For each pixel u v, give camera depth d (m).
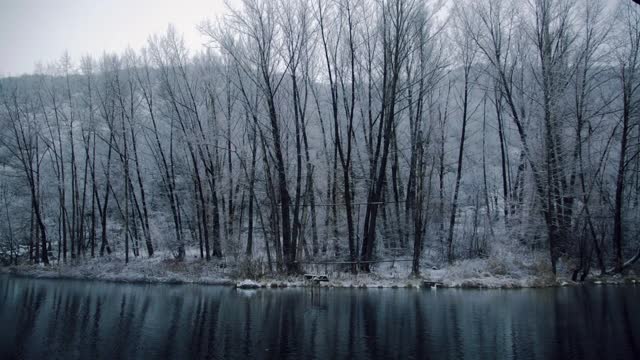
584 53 27.47
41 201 40.38
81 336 12.25
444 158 35.25
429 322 14.02
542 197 25.94
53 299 19.66
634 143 28.70
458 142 37.88
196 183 32.53
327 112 33.72
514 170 37.53
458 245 31.44
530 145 27.11
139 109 35.88
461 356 10.16
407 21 26.48
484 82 36.78
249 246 29.97
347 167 25.97
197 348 10.95
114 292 22.05
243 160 29.91
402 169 34.62
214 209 31.84
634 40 26.72
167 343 11.45
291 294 20.61
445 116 31.84
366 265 26.11
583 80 27.47
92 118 35.69
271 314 15.56
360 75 29.25
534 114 28.31
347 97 30.59
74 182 37.31
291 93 30.78
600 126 28.42
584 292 20.75
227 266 28.64
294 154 30.03
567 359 9.88
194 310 16.45
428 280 23.64
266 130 28.47
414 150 28.75
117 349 10.86
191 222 36.38
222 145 31.86
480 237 31.47
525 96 31.89
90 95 36.06
